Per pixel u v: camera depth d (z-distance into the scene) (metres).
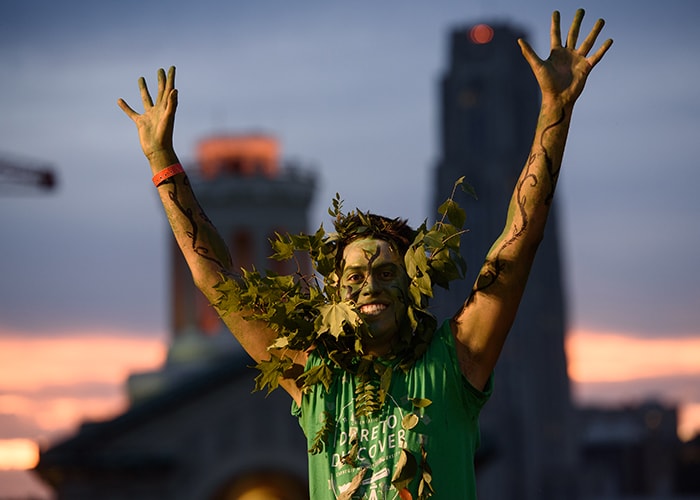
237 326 8.08
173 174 8.40
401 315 7.55
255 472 78.12
